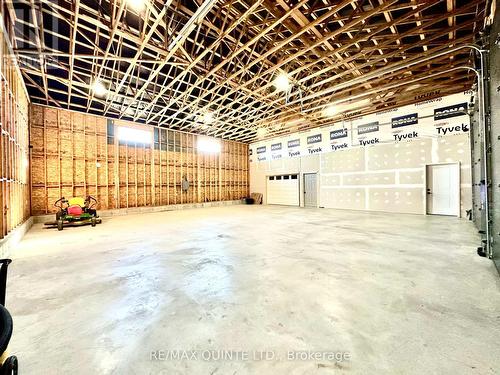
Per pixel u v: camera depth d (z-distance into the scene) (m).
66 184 8.45
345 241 4.43
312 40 5.00
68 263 3.32
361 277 2.67
